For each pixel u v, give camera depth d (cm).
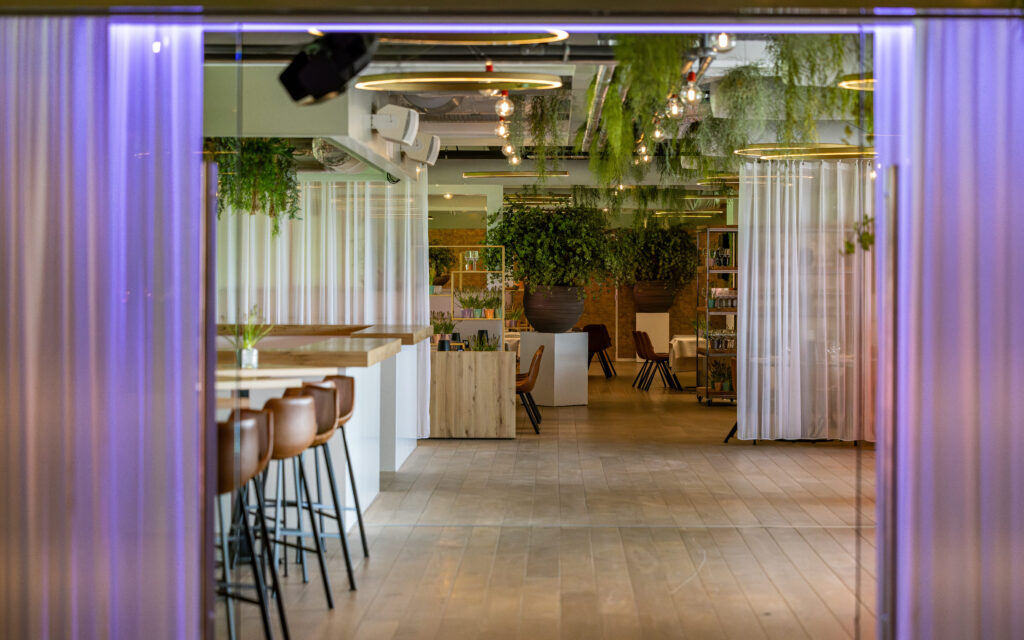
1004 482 343
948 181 344
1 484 348
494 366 982
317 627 441
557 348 1237
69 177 348
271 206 703
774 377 934
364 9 339
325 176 946
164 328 348
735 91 666
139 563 347
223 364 366
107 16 347
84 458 347
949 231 344
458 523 636
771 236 927
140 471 347
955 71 344
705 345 1348
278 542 479
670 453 899
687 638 427
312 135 650
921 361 345
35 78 348
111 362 347
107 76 348
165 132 348
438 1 337
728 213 1275
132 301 348
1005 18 340
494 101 815
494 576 519
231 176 621
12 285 348
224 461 366
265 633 404
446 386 984
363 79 594
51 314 347
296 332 801
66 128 348
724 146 810
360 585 505
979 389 343
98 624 347
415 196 957
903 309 345
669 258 1328
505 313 1269
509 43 492
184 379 347
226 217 722
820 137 715
